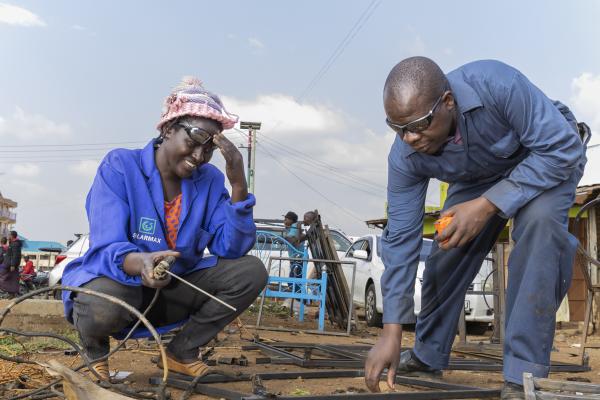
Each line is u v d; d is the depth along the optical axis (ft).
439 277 12.76
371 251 38.93
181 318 11.60
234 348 18.31
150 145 10.99
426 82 9.36
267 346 17.48
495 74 9.82
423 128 9.50
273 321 32.78
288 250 34.06
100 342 10.69
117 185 10.54
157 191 10.74
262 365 14.97
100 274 10.16
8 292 59.93
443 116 9.57
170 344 11.66
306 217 32.78
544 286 9.90
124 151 10.94
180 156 10.51
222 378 11.80
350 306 28.45
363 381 12.82
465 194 11.89
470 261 12.59
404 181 11.19
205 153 10.60
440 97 9.46
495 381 13.83
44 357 14.84
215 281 11.23
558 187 9.94
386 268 11.14
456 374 14.98
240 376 12.10
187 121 10.36
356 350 18.24
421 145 9.78
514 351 10.03
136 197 10.62
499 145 10.07
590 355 23.82
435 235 10.00
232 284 11.16
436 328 13.10
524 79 9.77
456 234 9.71
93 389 7.23
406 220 11.10
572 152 9.54
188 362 11.53
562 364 17.85
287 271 38.52
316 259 29.99
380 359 10.62
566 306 40.81
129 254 9.82
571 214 39.81
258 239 33.91
